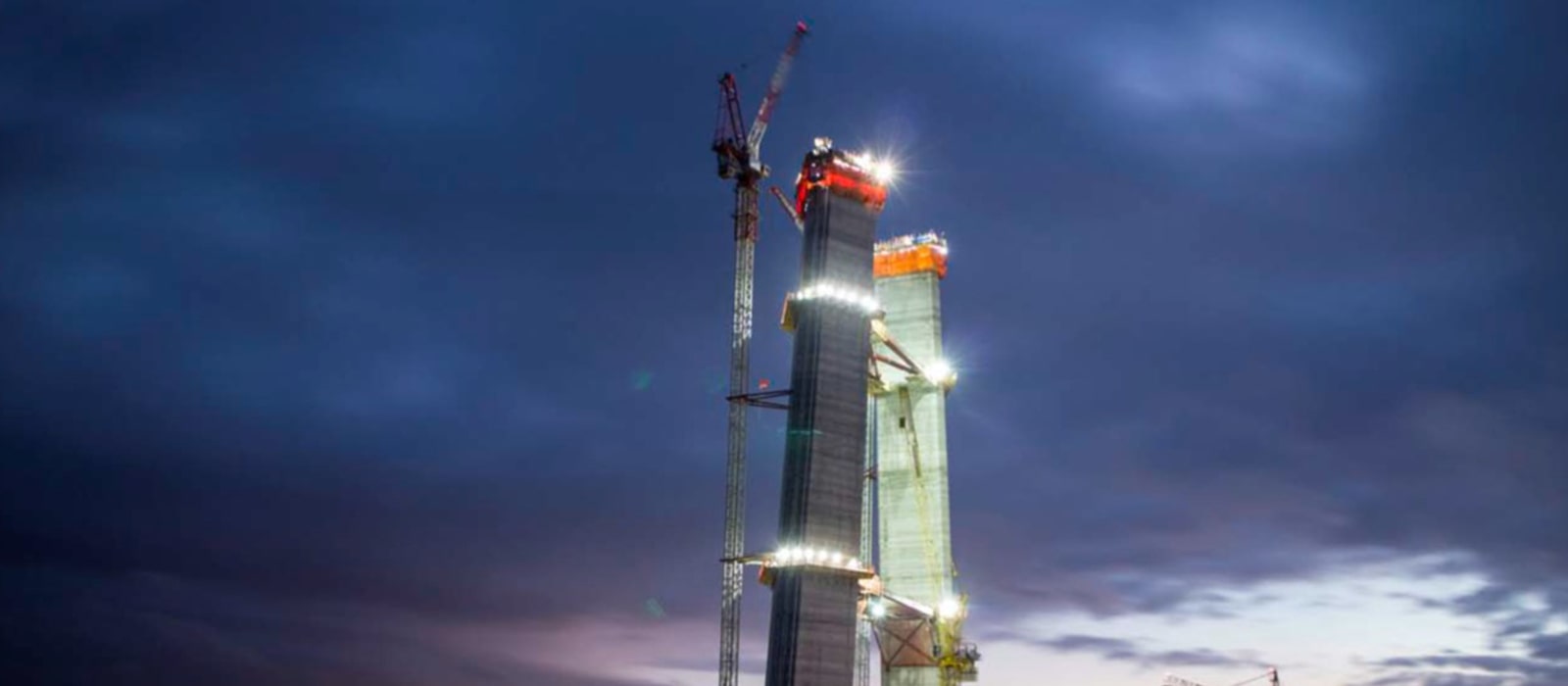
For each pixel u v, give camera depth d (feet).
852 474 369.50
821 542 355.77
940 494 453.58
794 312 400.88
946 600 437.99
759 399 396.98
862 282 395.34
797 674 338.34
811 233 397.80
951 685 427.74
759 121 487.20
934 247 489.67
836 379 377.30
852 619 355.36
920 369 463.01
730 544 407.44
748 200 471.62
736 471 415.23
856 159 409.28
